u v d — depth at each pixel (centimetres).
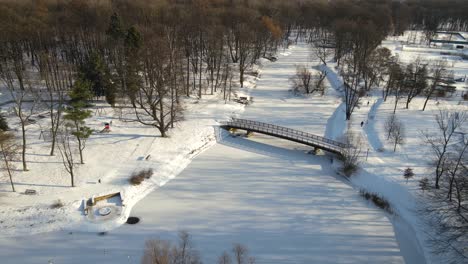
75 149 4138
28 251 2780
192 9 10212
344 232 3173
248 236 3080
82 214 3167
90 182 3581
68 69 6347
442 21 16625
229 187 3791
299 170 4188
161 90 4594
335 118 5675
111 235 3006
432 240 2953
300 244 3011
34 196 3294
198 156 4425
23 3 8962
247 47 7638
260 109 6062
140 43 5600
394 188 3691
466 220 2623
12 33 6644
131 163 3978
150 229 3106
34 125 4678
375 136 4778
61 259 2727
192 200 3550
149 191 3659
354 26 9138
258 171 4131
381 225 3281
